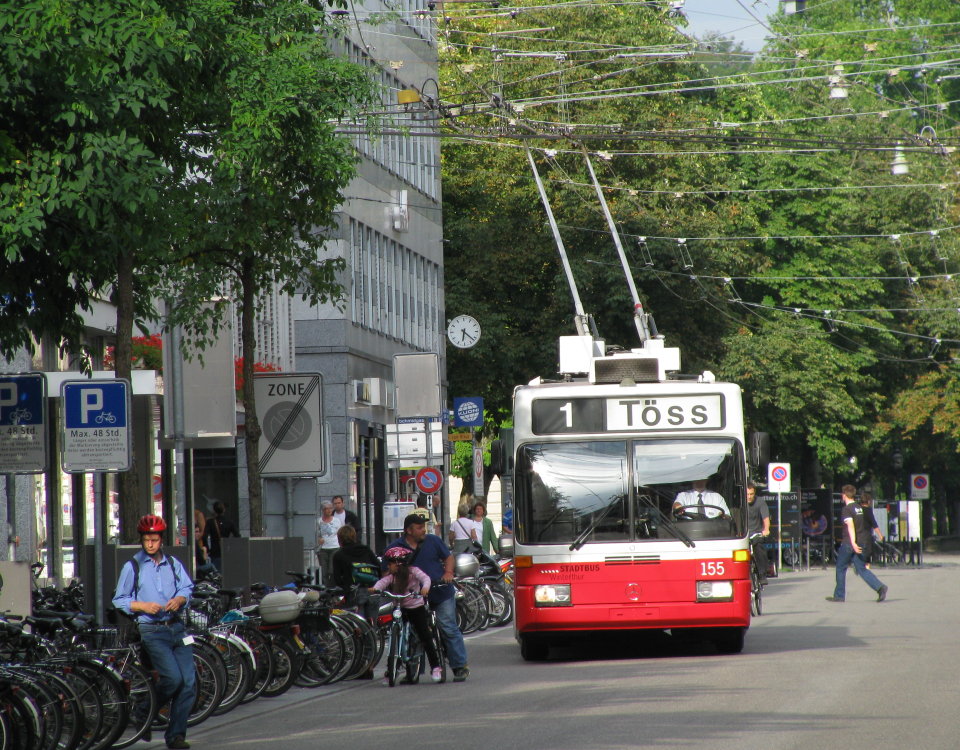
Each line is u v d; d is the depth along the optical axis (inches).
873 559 5270.7
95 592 1574.8
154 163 1444.4
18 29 1369.3
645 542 1855.3
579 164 4660.4
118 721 1248.8
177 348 2111.2
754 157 5442.9
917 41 5167.3
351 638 1745.8
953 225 5516.7
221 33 1630.2
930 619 2425.0
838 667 1665.8
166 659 1299.2
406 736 1248.8
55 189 1386.6
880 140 3095.5
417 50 4598.9
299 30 1804.9
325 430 2320.4
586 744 1143.0
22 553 2257.6
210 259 2106.3
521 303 4940.9
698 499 1867.6
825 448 5324.8
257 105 1704.0
